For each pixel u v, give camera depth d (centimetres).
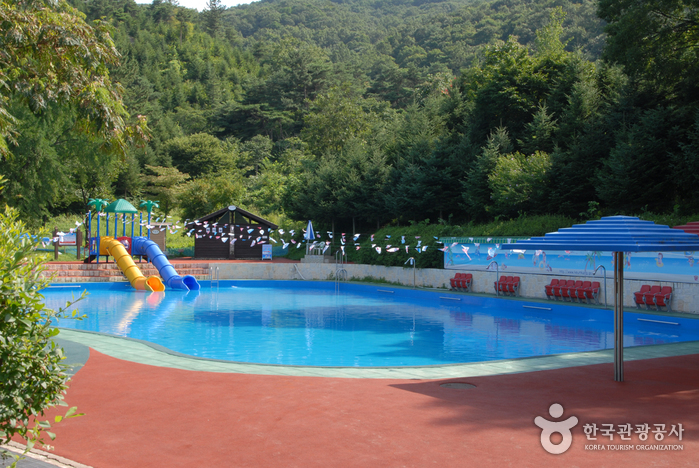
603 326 1820
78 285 2959
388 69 11212
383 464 507
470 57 15438
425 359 1298
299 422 641
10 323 405
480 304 2420
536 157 2973
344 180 4028
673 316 1709
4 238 425
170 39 15838
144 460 522
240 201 5659
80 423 639
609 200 2628
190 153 6812
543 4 15550
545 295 2280
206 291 3059
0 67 1086
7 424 411
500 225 2884
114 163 4562
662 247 805
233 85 13025
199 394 779
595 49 10906
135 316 2048
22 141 3488
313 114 6681
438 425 629
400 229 3409
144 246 3297
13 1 1102
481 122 3803
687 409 700
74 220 5097
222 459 523
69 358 1062
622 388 823
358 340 1565
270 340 1562
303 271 3528
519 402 736
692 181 2438
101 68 1240
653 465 507
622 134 2680
